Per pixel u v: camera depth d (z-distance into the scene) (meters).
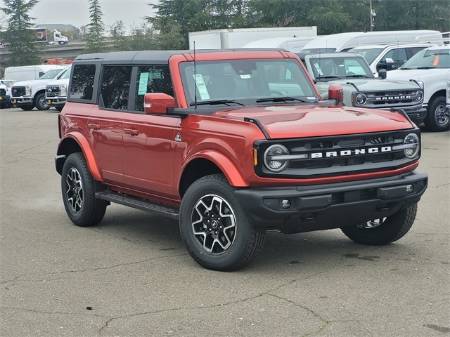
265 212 5.77
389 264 6.43
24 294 5.82
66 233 8.09
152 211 7.11
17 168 13.52
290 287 5.81
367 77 15.68
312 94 7.57
